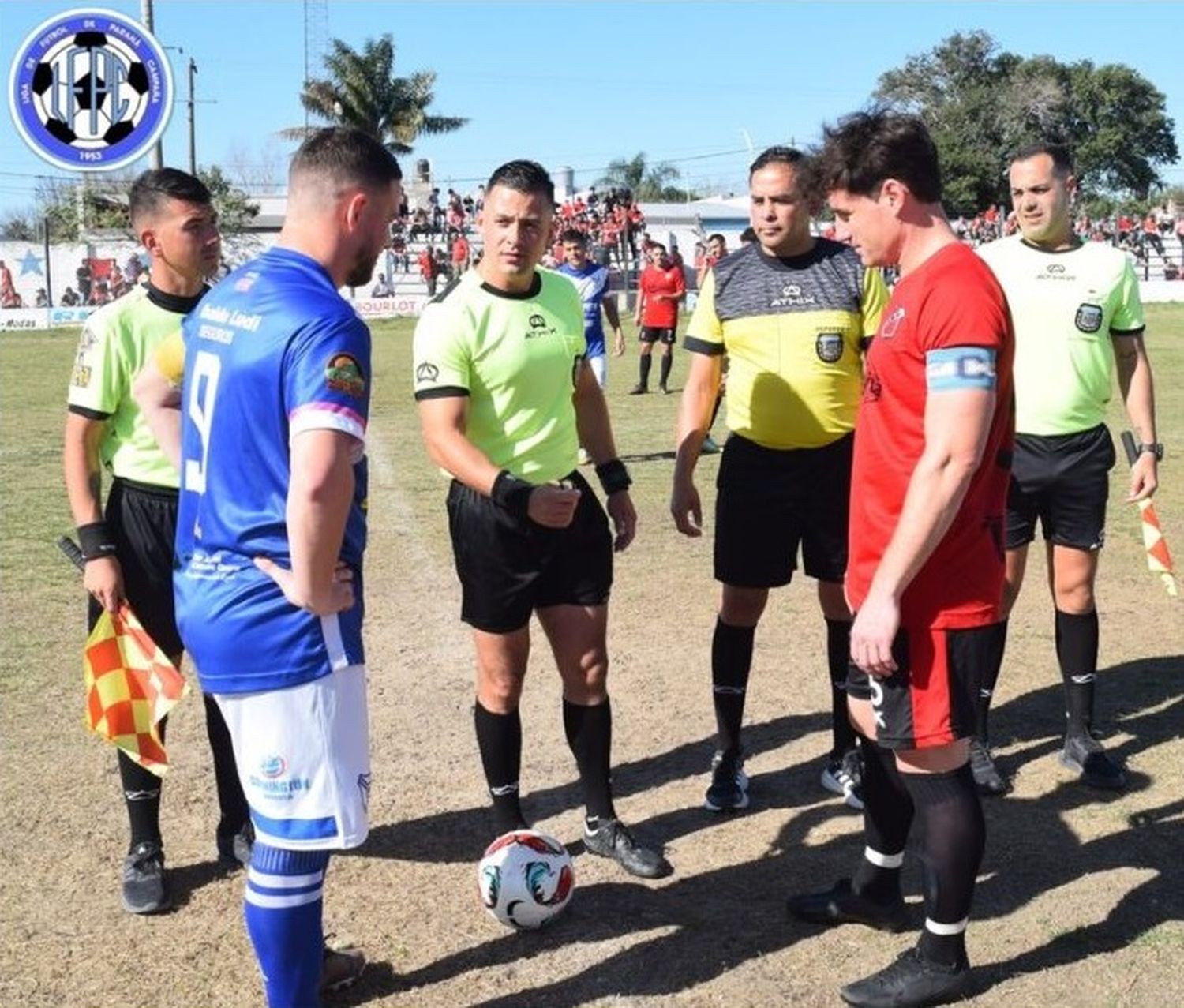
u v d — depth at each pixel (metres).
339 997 3.32
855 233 3.17
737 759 4.45
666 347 16.97
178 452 3.31
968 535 3.05
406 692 5.57
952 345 2.93
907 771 3.24
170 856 4.09
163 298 3.78
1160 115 60.31
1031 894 3.81
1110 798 4.49
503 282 3.87
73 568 7.67
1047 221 4.62
